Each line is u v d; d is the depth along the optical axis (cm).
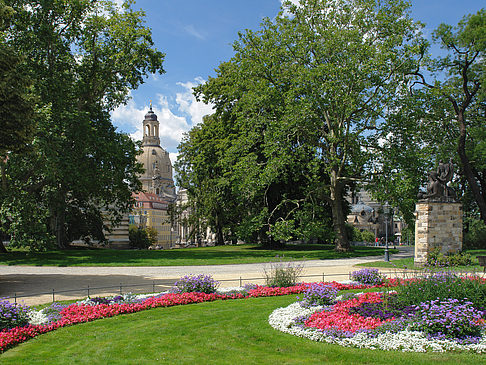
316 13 4128
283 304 1588
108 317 1437
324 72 3684
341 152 4175
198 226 6272
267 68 4097
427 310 1159
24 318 1278
